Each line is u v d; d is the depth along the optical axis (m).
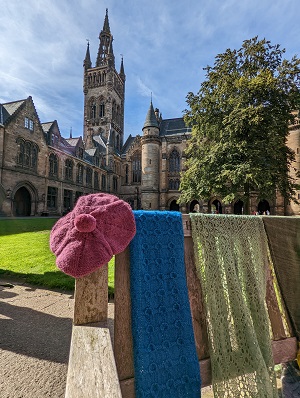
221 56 18.34
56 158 33.94
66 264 1.54
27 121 28.61
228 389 1.90
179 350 1.76
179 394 1.67
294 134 27.08
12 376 2.78
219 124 17.38
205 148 18.83
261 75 15.73
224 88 16.98
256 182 14.39
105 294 1.76
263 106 15.02
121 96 64.19
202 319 2.10
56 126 35.19
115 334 1.75
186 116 19.72
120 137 62.09
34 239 12.47
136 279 1.76
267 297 2.46
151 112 45.50
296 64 16.12
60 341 3.64
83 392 1.07
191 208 47.59
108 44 64.12
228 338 2.04
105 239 1.67
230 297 2.14
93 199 1.97
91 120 56.72
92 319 1.70
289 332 2.51
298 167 26.55
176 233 2.03
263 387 1.90
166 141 45.56
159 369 1.67
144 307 1.75
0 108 26.83
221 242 2.25
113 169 50.28
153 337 1.71
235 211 41.66
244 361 1.99
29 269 7.49
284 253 2.52
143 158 44.78
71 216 1.89
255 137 15.44
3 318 4.44
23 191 30.31
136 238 1.86
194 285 2.12
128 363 1.75
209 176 16.98
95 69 58.53
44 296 5.63
